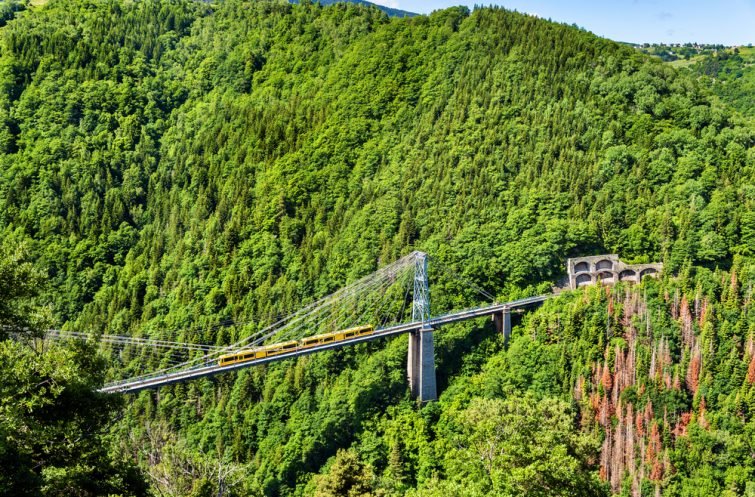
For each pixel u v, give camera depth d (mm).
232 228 197000
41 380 54438
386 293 167375
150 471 75312
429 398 149000
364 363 154000
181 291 185125
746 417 131750
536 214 180000
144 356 166000
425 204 190500
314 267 182250
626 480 124125
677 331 145750
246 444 145875
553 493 73125
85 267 199875
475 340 158875
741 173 188500
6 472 47406
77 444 54781
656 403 134500
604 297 153750
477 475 80625
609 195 183875
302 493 132875
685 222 171375
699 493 121500
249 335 169500
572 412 132875
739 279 155000
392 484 122188
